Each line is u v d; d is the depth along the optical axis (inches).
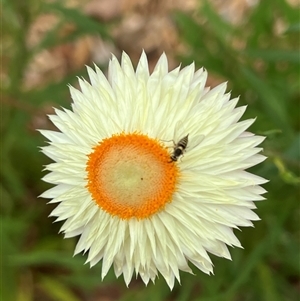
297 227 6.2
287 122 5.4
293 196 5.5
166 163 3.6
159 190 3.6
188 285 5.8
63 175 3.8
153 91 3.7
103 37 6.5
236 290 5.9
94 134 3.7
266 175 4.8
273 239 5.3
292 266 6.0
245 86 6.1
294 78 6.4
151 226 3.7
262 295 6.0
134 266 3.9
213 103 3.6
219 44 6.2
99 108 3.7
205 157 3.6
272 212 5.6
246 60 6.4
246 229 6.0
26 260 6.1
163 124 3.6
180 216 3.7
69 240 6.7
